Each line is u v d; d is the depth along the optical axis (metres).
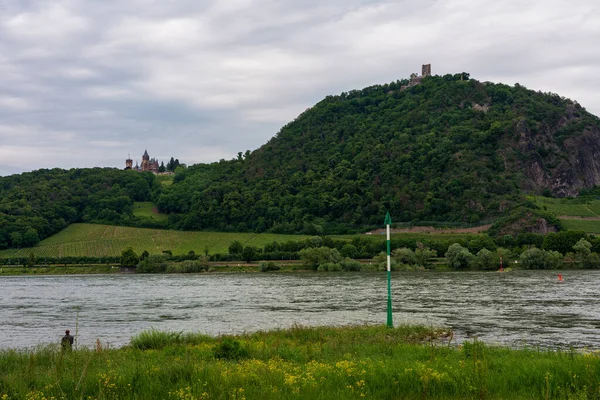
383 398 16.98
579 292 84.94
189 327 53.69
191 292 99.00
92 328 55.84
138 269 168.62
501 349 27.88
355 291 92.56
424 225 199.25
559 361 21.58
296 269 158.38
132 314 67.94
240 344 28.23
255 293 93.44
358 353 27.06
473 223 193.62
